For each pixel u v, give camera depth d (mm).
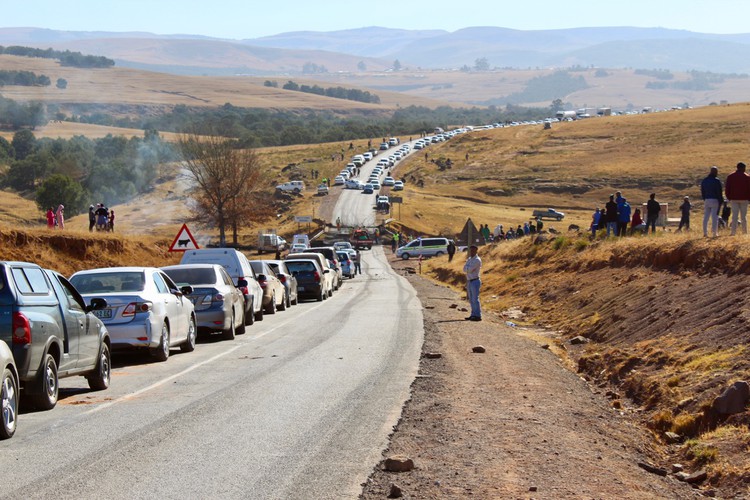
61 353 19844
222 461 14758
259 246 140875
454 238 169875
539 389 22828
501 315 47031
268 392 21656
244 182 151875
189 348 30812
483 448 15883
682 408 19375
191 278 34375
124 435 16781
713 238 34969
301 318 44656
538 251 65438
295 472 14086
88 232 66750
